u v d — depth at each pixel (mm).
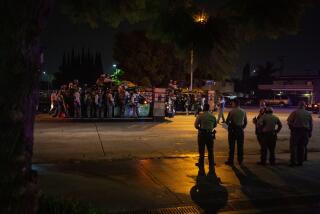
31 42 2596
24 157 2617
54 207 4062
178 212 6621
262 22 3531
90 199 7082
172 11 4215
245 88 93188
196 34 3566
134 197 7328
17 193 2574
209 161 10164
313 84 55000
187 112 30406
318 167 10500
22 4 2479
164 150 13078
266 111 10695
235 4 3609
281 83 61250
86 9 4887
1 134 2479
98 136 16516
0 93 2451
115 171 9523
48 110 28438
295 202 7355
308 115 10562
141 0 4602
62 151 12508
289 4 3438
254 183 8633
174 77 47938
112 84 29609
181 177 9047
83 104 24141
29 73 2590
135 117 25078
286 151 13555
